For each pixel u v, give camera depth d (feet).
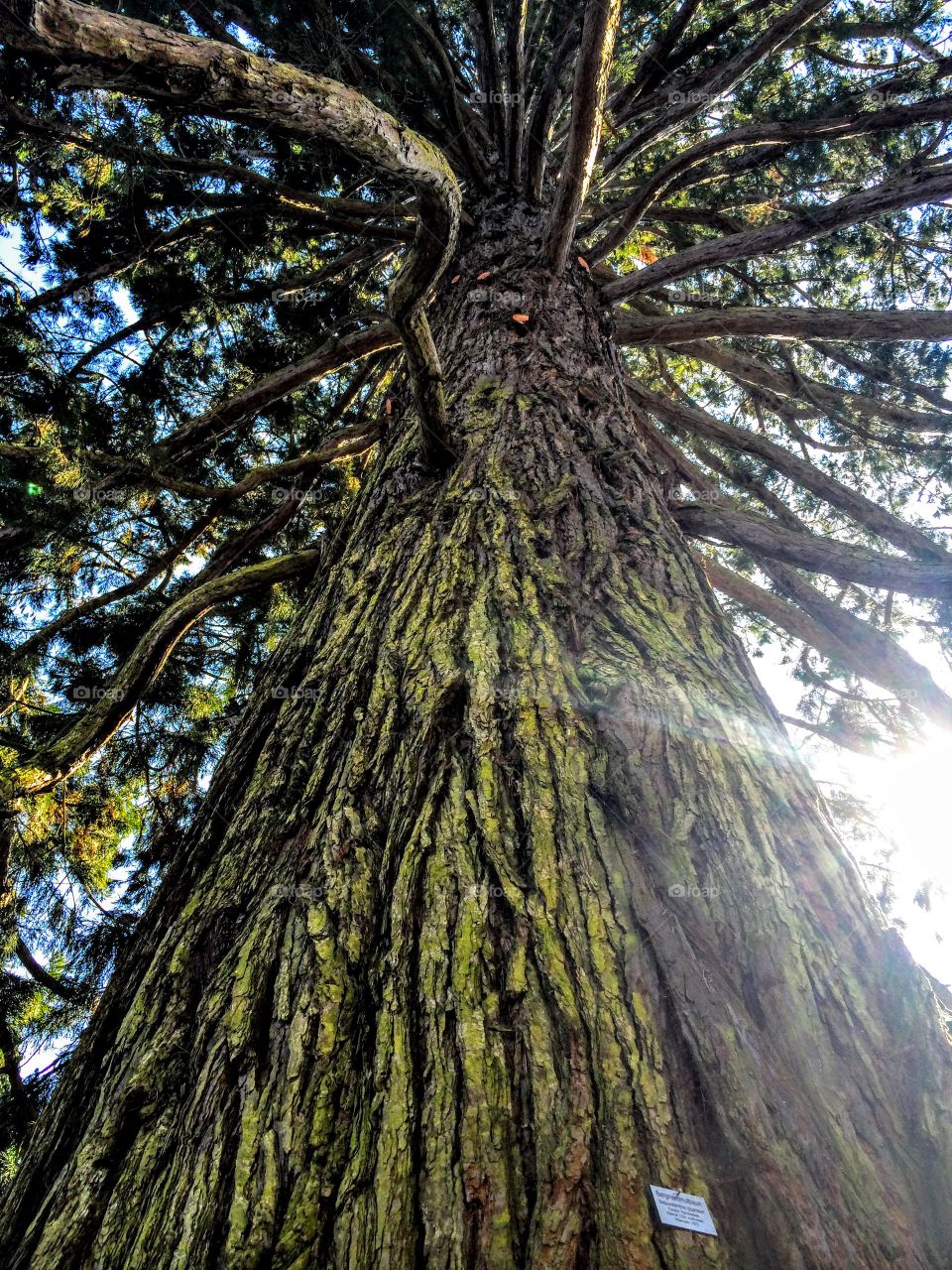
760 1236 3.24
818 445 20.36
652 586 7.17
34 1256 3.65
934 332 12.38
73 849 14.43
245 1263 3.20
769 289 22.80
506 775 5.11
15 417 13.29
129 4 12.65
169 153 14.98
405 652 6.45
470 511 7.84
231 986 4.43
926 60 17.21
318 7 13.53
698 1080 3.70
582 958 4.13
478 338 11.34
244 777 6.45
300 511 17.75
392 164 5.08
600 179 15.56
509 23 15.69
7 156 14.33
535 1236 3.16
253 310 17.95
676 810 4.94
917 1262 3.19
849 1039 4.02
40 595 15.93
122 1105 4.16
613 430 9.71
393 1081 3.73
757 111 18.61
